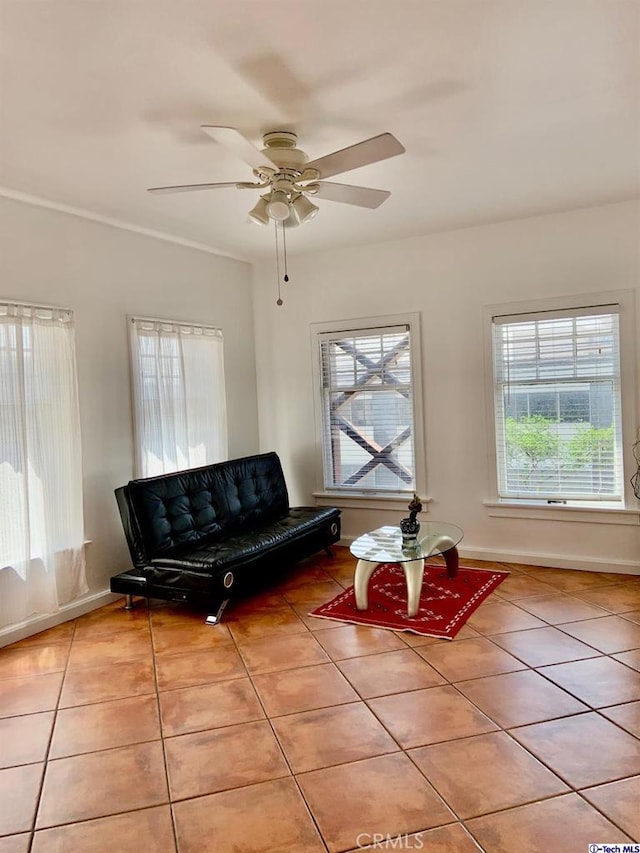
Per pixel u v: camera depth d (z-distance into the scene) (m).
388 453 4.83
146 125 2.56
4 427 3.21
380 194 2.75
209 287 4.77
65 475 3.54
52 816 1.90
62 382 3.53
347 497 4.98
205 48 2.00
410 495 4.74
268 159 2.46
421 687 2.60
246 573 3.61
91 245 3.81
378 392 4.84
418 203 3.79
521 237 4.22
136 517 3.59
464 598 3.68
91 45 1.97
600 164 3.20
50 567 3.41
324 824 1.81
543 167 3.22
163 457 4.20
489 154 3.02
